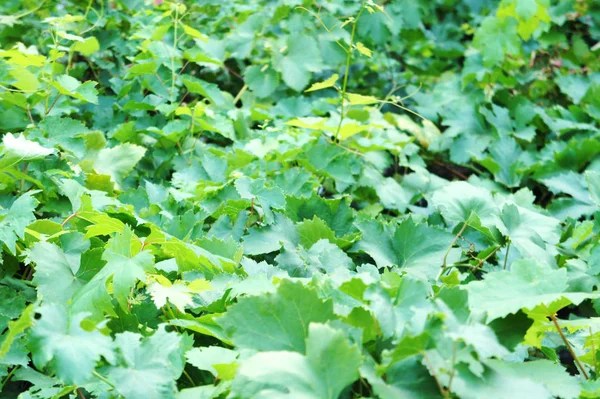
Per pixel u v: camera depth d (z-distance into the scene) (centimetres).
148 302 169
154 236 181
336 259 202
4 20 321
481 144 336
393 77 412
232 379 133
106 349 119
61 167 230
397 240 217
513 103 356
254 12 368
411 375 122
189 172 263
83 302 151
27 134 231
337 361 115
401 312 130
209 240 195
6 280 186
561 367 134
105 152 257
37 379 154
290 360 115
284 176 251
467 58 364
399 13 388
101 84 349
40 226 191
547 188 321
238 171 269
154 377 129
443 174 365
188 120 291
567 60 395
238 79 375
